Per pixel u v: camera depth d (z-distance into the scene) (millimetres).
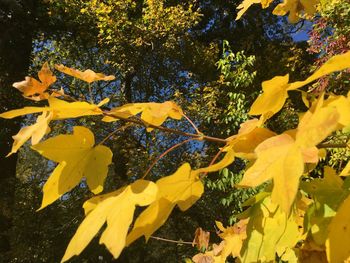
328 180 612
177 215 7820
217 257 1168
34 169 10984
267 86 586
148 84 9328
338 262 475
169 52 8688
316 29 5473
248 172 480
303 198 672
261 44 10602
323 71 506
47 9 8516
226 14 10914
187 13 8664
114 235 469
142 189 512
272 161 474
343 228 481
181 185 533
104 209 506
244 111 5473
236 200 4688
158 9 8430
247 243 681
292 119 5844
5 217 7484
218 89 7371
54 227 7789
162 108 670
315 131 446
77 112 648
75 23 8555
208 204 7188
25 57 8477
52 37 9055
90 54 9352
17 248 7391
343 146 646
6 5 8289
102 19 8180
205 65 8906
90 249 7102
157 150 7941
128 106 672
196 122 7672
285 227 655
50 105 621
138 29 8375
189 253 7812
